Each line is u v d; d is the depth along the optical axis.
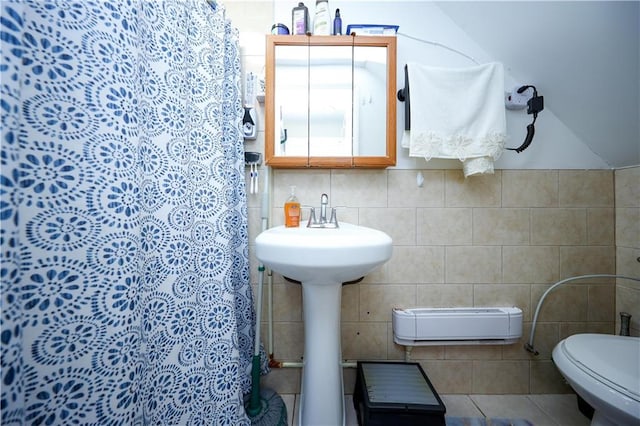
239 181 0.94
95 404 0.44
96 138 0.45
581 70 0.88
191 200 0.72
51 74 0.41
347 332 1.02
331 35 0.95
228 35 0.91
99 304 0.45
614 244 1.01
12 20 0.32
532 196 1.03
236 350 0.77
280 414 0.87
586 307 1.02
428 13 1.01
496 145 0.89
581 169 1.02
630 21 0.77
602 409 0.58
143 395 0.56
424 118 0.92
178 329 0.67
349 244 0.54
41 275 0.40
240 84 0.98
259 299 0.91
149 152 0.61
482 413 0.93
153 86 0.62
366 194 1.03
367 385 0.85
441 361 1.02
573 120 1.00
